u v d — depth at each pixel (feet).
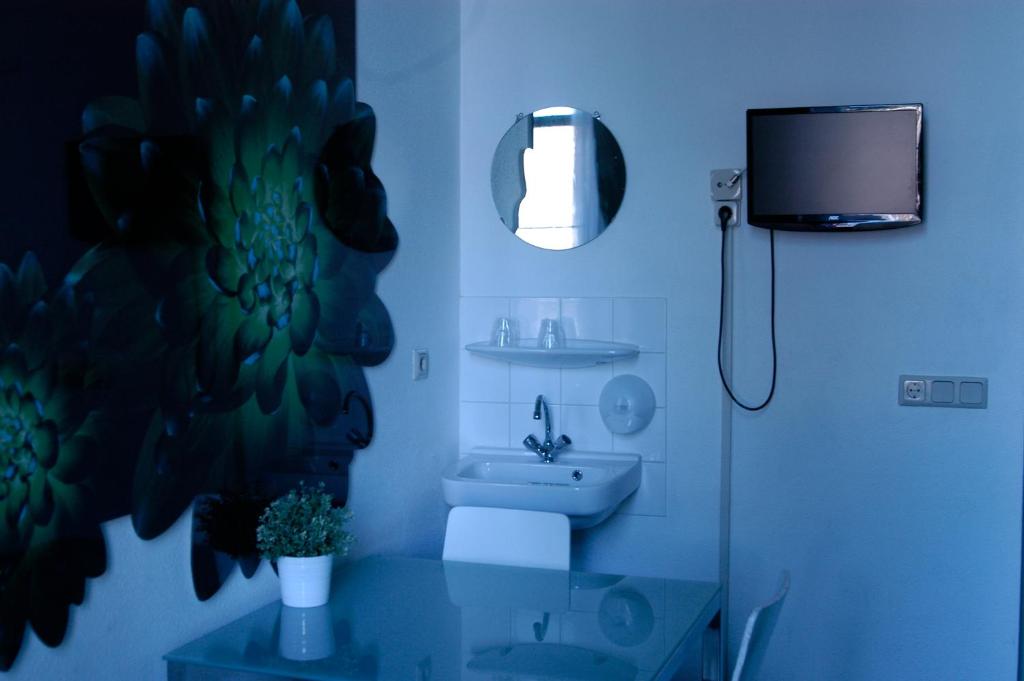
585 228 10.30
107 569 5.46
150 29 5.68
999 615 9.35
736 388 9.99
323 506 6.88
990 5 9.23
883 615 9.65
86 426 5.26
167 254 5.85
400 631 6.24
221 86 6.37
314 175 7.62
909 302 9.51
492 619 6.49
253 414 6.80
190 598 6.17
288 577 6.73
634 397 10.06
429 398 9.91
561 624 6.40
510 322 10.34
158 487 5.83
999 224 9.26
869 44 9.54
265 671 5.54
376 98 8.71
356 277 8.38
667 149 10.07
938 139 9.37
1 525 4.73
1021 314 9.22
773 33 9.77
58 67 5.02
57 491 5.07
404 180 9.30
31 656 4.95
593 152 10.27
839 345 9.70
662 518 10.19
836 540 9.76
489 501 9.07
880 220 9.29
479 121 10.60
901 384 9.53
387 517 8.98
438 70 10.03
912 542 9.56
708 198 9.98
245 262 6.67
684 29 10.00
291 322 7.29
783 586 6.29
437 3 9.98
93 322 5.28
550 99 10.39
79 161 5.16
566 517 8.04
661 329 10.13
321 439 7.78
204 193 6.20
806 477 9.82
